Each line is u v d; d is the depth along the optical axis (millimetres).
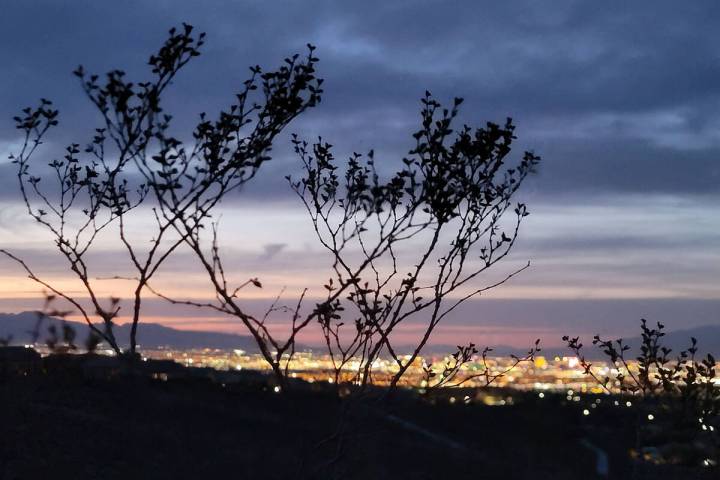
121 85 5289
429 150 6008
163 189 5473
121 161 5523
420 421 21234
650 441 17250
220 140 5629
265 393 17625
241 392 17812
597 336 9250
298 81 5809
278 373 6090
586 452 19891
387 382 6305
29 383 10508
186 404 15789
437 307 6176
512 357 6664
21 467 9891
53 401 12398
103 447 11336
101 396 13484
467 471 16016
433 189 6004
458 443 19359
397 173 6074
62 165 6328
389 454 15273
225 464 12039
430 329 6148
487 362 6598
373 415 6371
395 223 6086
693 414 9055
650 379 9117
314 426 14641
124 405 13133
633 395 9281
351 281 6078
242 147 5734
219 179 5664
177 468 11500
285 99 5762
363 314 6078
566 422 22453
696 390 8984
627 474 16188
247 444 13812
